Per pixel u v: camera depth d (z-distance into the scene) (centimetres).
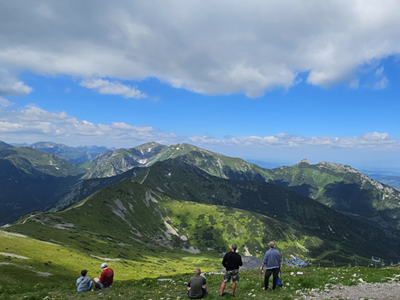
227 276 1761
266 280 1889
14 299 2347
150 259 17800
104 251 14800
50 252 9681
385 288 1781
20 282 5650
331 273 2427
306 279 2080
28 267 7094
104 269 2388
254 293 1852
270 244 1938
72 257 10181
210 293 1850
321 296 1698
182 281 2878
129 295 2114
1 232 10325
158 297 1978
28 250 8938
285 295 1748
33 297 2291
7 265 6569
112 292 2230
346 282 1978
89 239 16625
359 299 1592
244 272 3350
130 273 11331
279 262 1884
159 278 3375
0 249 7981
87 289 2344
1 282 5269
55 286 3319
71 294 2308
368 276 2147
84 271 2392
